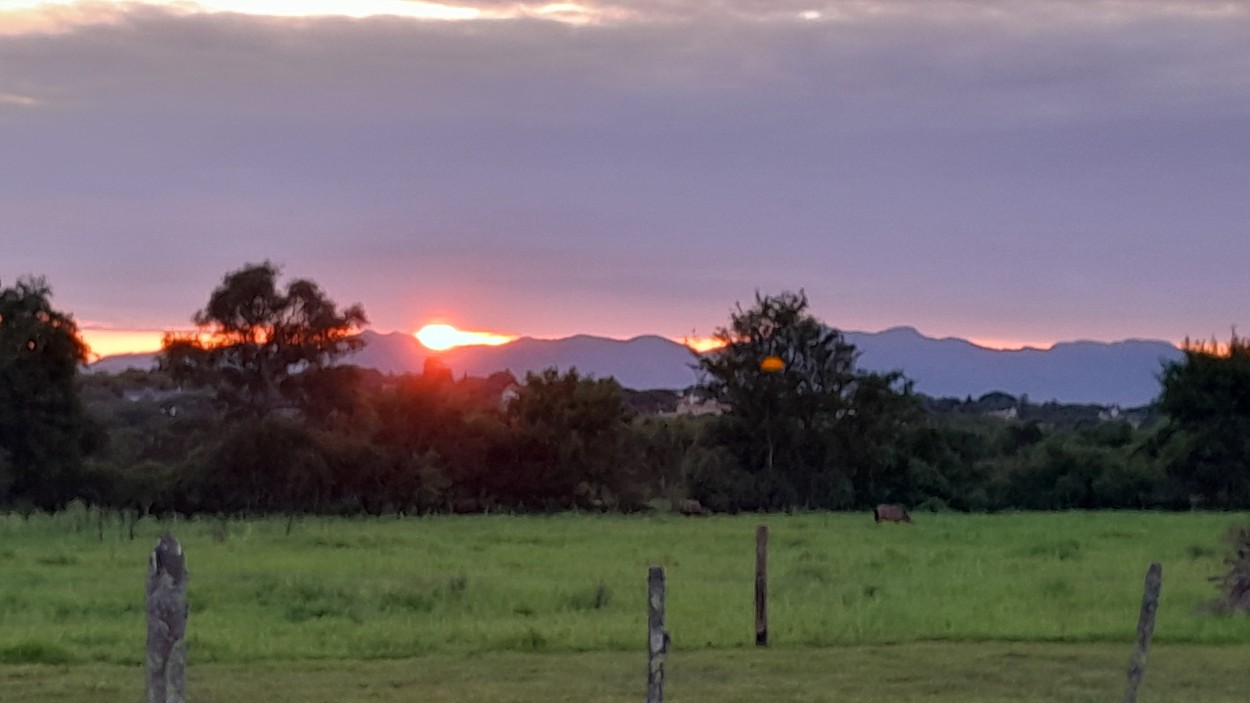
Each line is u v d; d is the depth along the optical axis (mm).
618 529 43906
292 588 21312
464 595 21203
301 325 70188
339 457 60188
